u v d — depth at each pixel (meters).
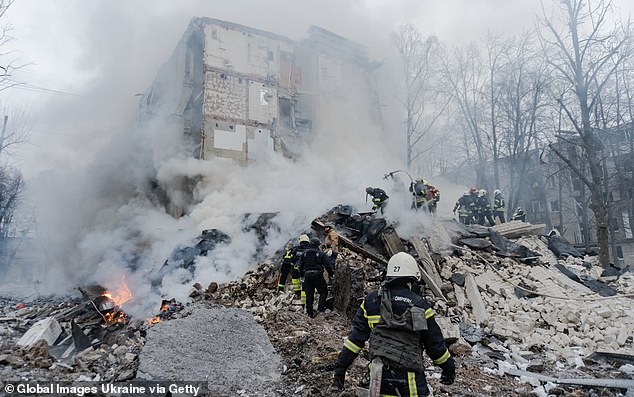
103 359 5.60
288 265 8.32
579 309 7.73
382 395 2.90
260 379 5.03
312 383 4.84
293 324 6.83
